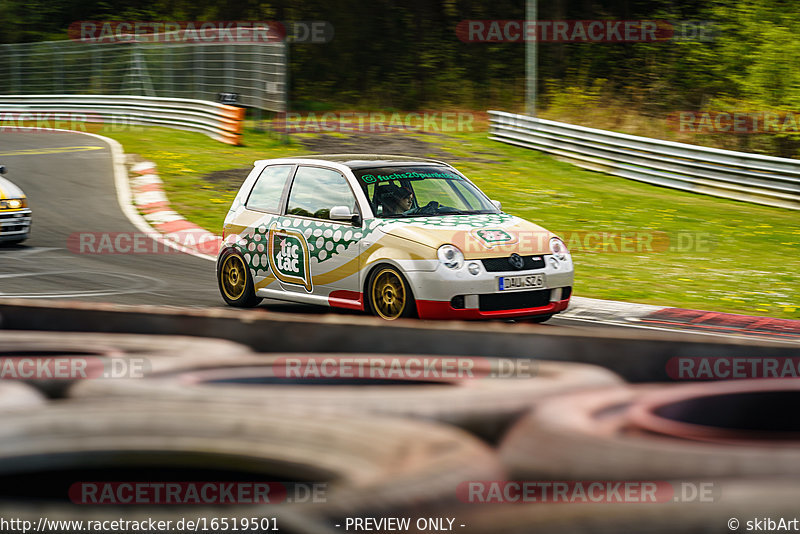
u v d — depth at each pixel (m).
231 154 67.62
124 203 47.88
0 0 129.50
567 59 114.56
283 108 75.75
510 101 111.50
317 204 22.50
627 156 64.69
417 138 79.38
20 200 35.00
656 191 60.38
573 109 94.06
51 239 37.78
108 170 58.19
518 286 20.42
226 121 75.06
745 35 94.25
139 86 99.38
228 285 24.39
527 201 52.41
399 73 119.56
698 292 29.33
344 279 21.39
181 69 94.88
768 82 80.06
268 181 24.05
